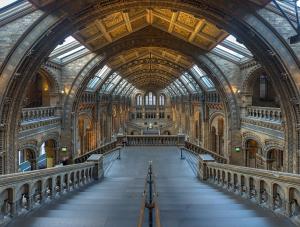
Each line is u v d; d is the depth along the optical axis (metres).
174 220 6.04
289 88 14.45
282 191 6.64
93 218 6.15
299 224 5.69
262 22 13.18
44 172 8.02
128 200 8.64
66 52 20.95
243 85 22.48
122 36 21.31
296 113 14.79
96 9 14.11
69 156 23.22
